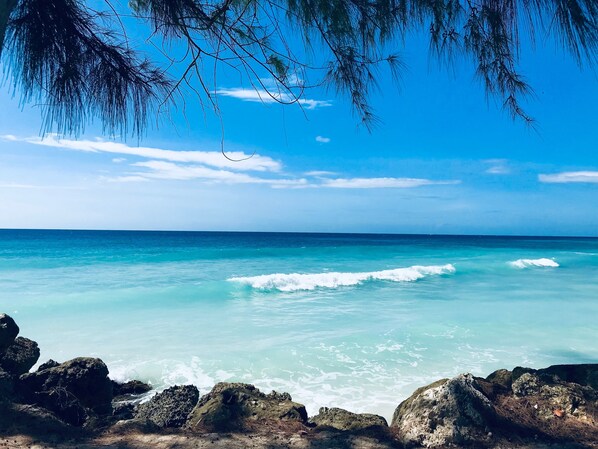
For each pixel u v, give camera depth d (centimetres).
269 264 2962
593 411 363
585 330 1258
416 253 4484
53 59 308
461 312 1498
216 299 1684
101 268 2569
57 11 299
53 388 520
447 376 873
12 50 293
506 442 321
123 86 323
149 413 573
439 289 2042
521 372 462
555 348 1076
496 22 240
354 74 288
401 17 264
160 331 1202
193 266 2748
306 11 271
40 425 349
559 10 212
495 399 386
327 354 1005
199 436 343
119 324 1272
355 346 1069
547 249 6162
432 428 332
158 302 1599
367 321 1347
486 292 1966
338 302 1675
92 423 394
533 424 351
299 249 4550
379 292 1928
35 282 2011
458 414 337
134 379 852
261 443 330
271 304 1616
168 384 829
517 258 3959
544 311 1530
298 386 817
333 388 808
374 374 880
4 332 494
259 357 981
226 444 328
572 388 393
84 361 604
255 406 430
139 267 2644
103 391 600
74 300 1591
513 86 255
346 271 2686
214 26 295
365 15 272
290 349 1041
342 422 430
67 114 311
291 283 2055
